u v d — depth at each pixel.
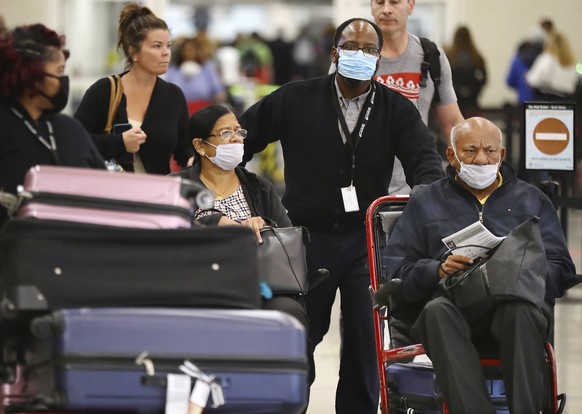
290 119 13.38
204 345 9.20
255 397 9.29
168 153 14.29
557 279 11.56
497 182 11.98
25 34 10.12
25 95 10.19
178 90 14.45
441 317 10.80
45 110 10.28
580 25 40.72
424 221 11.87
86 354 8.98
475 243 11.12
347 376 13.37
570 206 17.20
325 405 14.65
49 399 8.96
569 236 28.39
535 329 10.84
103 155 13.45
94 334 9.00
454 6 40.78
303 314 11.35
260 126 13.53
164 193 9.62
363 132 13.23
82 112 13.97
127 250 9.34
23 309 8.98
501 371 11.28
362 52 12.81
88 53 40.16
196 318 9.21
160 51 13.99
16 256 9.11
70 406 8.99
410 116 13.34
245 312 9.37
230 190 12.34
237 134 12.11
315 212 13.32
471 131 11.65
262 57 38.41
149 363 9.04
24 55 10.05
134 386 9.05
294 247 11.69
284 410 9.37
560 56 33.50
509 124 21.53
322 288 13.36
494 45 40.88
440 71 14.73
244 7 42.56
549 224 11.86
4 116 10.18
